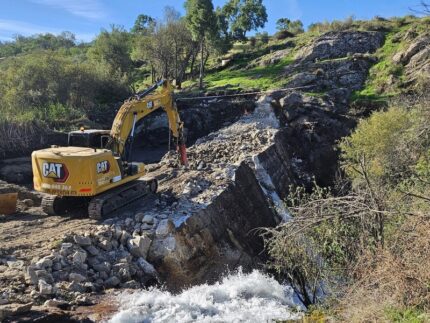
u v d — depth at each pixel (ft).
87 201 48.14
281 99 99.60
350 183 55.26
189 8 131.64
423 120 40.47
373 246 27.68
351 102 100.94
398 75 106.63
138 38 150.82
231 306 32.24
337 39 130.52
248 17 168.45
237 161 70.18
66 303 29.25
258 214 60.08
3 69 120.16
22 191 58.03
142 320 28.19
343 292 27.58
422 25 121.49
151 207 48.80
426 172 36.24
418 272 23.22
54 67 105.81
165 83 58.18
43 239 39.65
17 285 31.01
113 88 121.08
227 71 141.08
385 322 22.35
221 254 47.52
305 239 31.30
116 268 36.47
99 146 49.19
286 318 29.19
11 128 77.71
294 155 91.97
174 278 40.83
